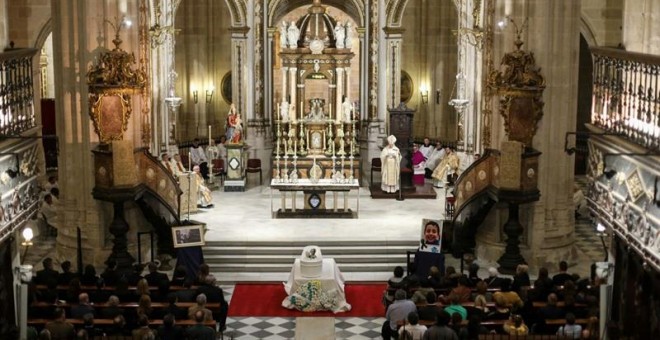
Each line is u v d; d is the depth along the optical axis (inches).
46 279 924.0
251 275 1116.5
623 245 788.0
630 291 772.6
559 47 1083.9
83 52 1079.0
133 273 936.3
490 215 1154.7
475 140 1469.0
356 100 1897.1
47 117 1621.6
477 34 1438.2
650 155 678.5
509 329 778.8
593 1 1353.3
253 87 1571.1
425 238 1024.9
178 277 949.2
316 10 1568.7
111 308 824.3
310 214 1299.2
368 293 1061.1
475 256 1172.5
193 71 1723.7
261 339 918.4
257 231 1219.9
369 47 1579.7
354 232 1216.8
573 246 1143.0
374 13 1567.4
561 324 805.2
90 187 1101.1
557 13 1079.0
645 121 730.2
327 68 1550.2
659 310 710.5
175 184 1167.0
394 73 1582.2
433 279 927.7
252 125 1573.6
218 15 1722.4
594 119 868.6
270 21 1584.6
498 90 1075.9
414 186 1465.3
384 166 1439.5
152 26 1397.6
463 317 818.8
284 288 1063.6
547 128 1094.4
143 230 1160.8
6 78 827.4
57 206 1211.9
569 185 1125.1
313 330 944.3
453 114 1720.0
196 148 1641.2
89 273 926.4
